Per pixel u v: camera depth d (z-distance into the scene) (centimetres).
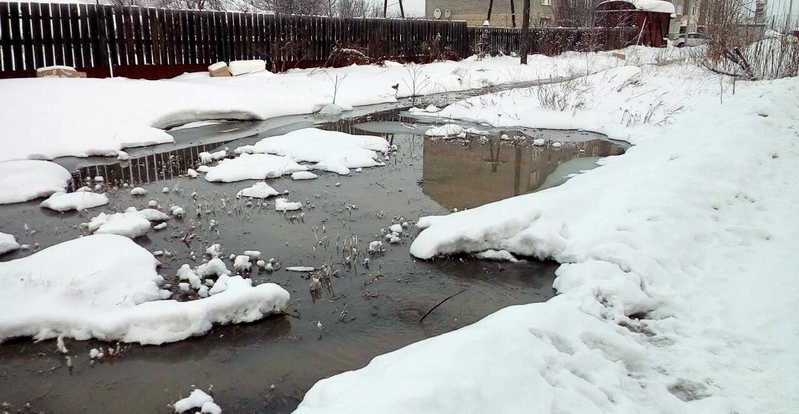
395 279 520
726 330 394
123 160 912
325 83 1667
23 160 827
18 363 387
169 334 416
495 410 277
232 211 687
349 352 405
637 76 1622
